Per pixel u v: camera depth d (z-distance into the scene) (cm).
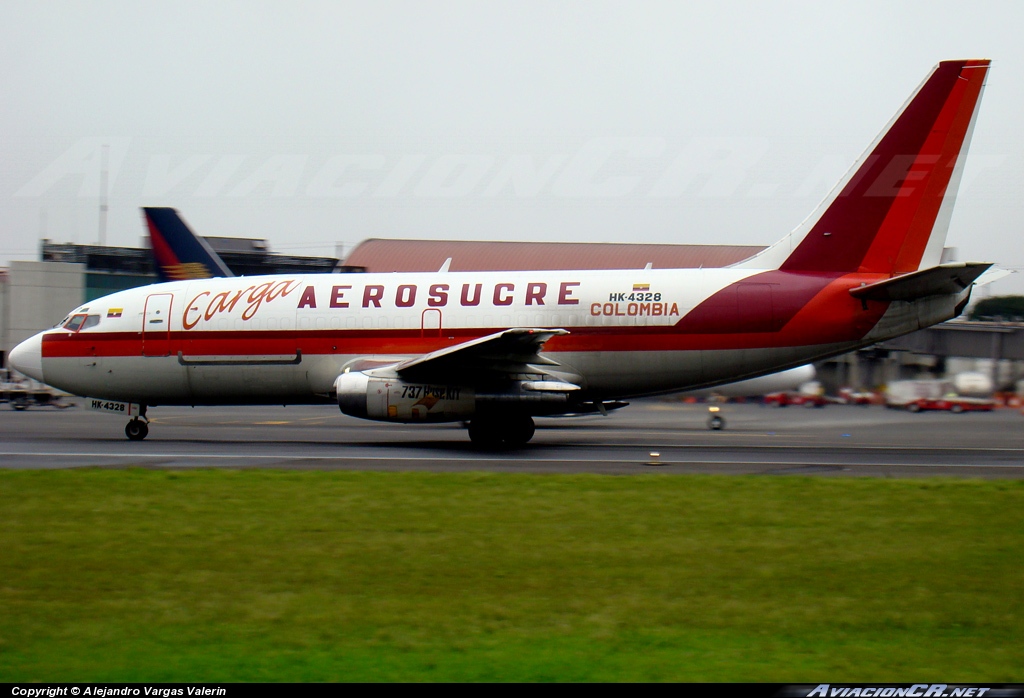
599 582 4222
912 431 11656
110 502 5897
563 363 9450
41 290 18400
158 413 15450
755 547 4819
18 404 15975
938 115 9069
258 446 9469
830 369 19350
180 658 3312
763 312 9212
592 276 9625
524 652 3366
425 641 3481
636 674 3158
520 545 4844
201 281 10425
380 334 9750
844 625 3684
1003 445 9831
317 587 4144
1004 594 4062
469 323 9612
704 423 13062
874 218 9225
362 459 8319
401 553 4684
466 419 9081
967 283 8681
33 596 4022
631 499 6031
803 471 7600
